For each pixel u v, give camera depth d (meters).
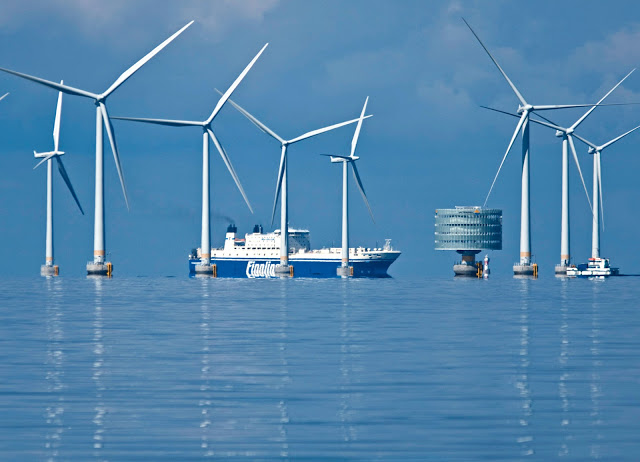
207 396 117.44
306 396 117.69
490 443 91.44
